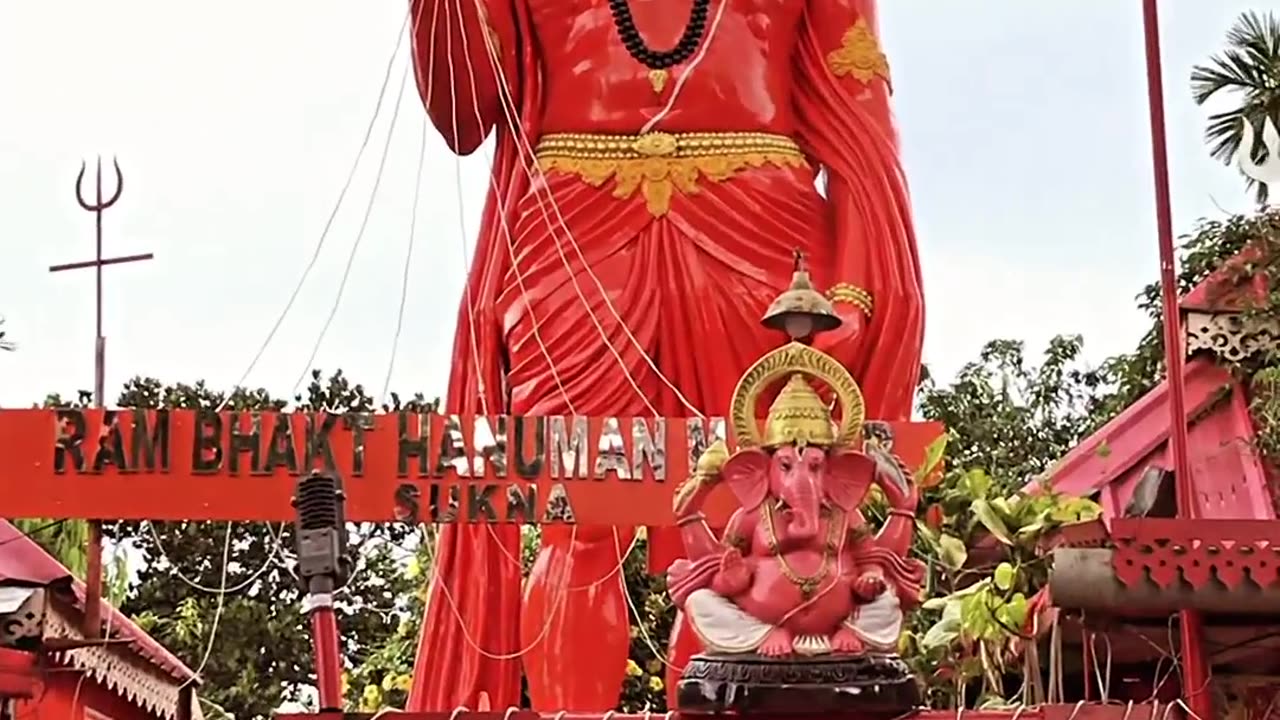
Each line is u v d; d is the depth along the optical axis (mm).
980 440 28438
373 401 27359
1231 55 18844
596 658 12531
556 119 13594
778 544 8812
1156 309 22906
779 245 13258
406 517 11328
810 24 13852
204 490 11383
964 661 11727
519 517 11352
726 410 13055
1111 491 15289
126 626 15039
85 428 11414
